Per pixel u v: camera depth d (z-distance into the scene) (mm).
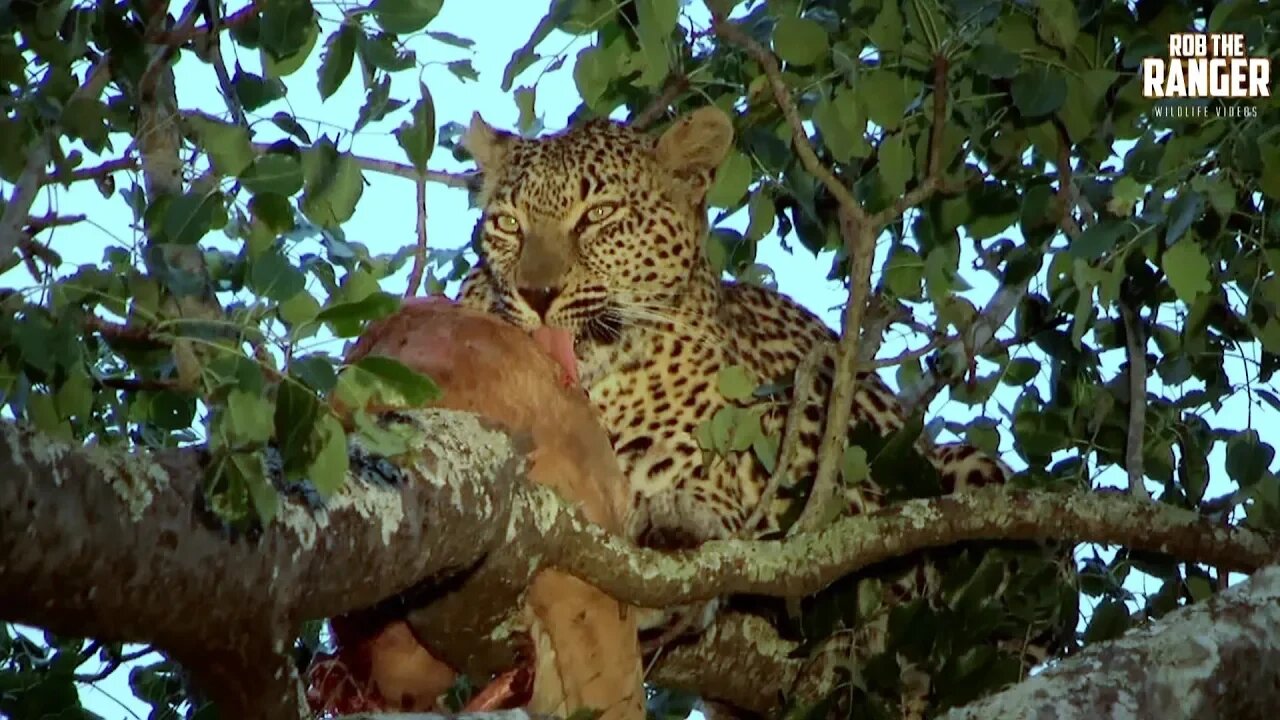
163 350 6785
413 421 6508
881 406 11672
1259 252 9336
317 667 7930
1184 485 9859
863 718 8602
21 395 6426
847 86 9383
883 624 9766
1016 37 9508
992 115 10023
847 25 9633
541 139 12016
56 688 7703
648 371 11477
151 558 5172
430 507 6199
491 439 6660
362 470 6043
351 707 7875
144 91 7461
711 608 9320
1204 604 7281
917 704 9453
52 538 4945
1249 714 7086
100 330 6297
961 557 9039
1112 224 8680
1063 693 6871
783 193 10492
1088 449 9891
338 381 5801
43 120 7051
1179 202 8430
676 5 8445
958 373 10414
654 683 9797
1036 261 9750
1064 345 10164
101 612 5160
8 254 6512
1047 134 9703
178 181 7699
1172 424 9961
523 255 11516
